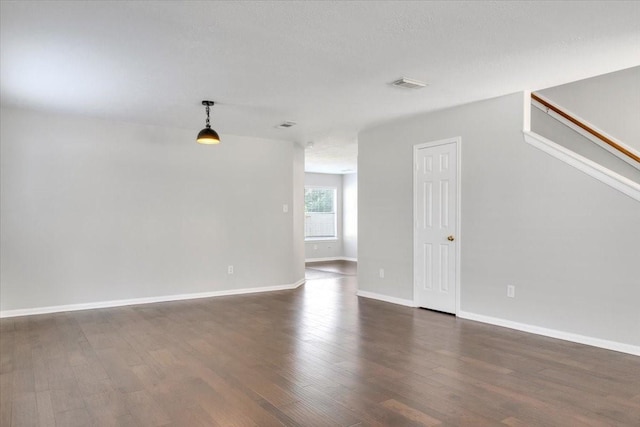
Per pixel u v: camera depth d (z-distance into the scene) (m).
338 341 3.95
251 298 6.13
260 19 2.74
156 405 2.60
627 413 2.47
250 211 6.62
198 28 2.86
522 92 4.32
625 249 3.62
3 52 3.24
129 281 5.70
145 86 4.12
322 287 7.12
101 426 2.34
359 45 3.17
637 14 2.68
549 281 4.12
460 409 2.53
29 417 2.46
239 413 2.49
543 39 3.06
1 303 4.97
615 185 3.68
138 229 5.76
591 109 4.85
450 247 5.04
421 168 5.38
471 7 2.59
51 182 5.24
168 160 5.98
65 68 3.60
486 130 4.64
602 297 3.76
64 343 3.91
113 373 3.14
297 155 7.30
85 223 5.43
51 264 5.23
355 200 11.48
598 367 3.24
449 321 4.71
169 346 3.81
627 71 4.53
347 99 4.59
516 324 4.38
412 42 3.11
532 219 4.25
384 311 5.23
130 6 2.55
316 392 2.78
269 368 3.23
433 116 5.22
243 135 6.52
